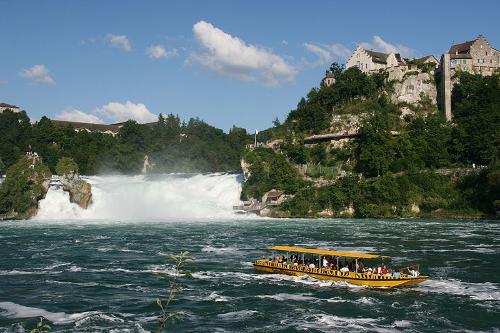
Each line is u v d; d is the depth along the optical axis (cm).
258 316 3888
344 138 15150
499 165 12456
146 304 4222
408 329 3581
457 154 14212
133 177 16462
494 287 4800
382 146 13812
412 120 16112
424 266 5741
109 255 6550
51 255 6538
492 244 7369
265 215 13512
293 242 7762
